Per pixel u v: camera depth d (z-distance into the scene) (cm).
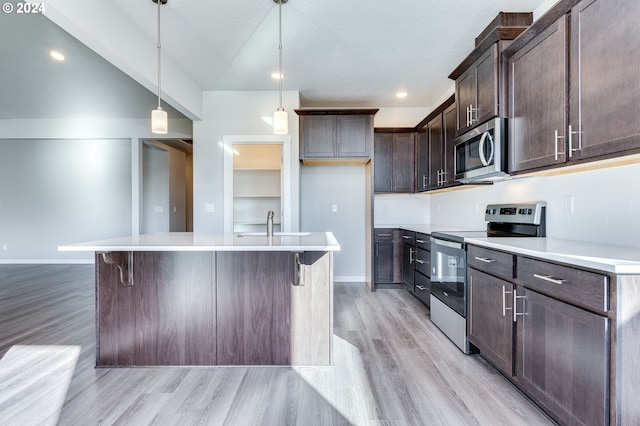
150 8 242
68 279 483
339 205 483
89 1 213
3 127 581
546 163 193
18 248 616
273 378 209
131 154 581
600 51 155
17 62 337
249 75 368
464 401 183
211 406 179
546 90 193
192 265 224
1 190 613
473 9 244
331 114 420
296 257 221
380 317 327
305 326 226
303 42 294
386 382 203
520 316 181
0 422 164
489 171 242
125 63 253
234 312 225
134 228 567
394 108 486
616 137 147
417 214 491
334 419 167
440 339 271
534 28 199
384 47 303
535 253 165
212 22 262
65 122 578
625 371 123
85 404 180
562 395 149
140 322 224
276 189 554
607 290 127
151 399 185
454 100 335
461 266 250
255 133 418
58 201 616
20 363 229
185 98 362
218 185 420
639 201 172
